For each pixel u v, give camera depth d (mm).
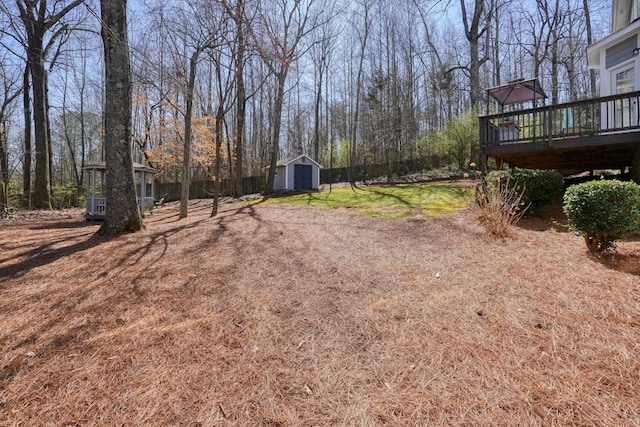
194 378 2098
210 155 18172
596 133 7254
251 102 26078
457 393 1898
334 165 27594
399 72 22406
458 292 3301
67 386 2035
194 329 2711
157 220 9078
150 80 9570
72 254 4906
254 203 12930
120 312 3035
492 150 8070
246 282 3746
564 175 11609
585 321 2588
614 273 3574
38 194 14320
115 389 2008
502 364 2139
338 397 1899
